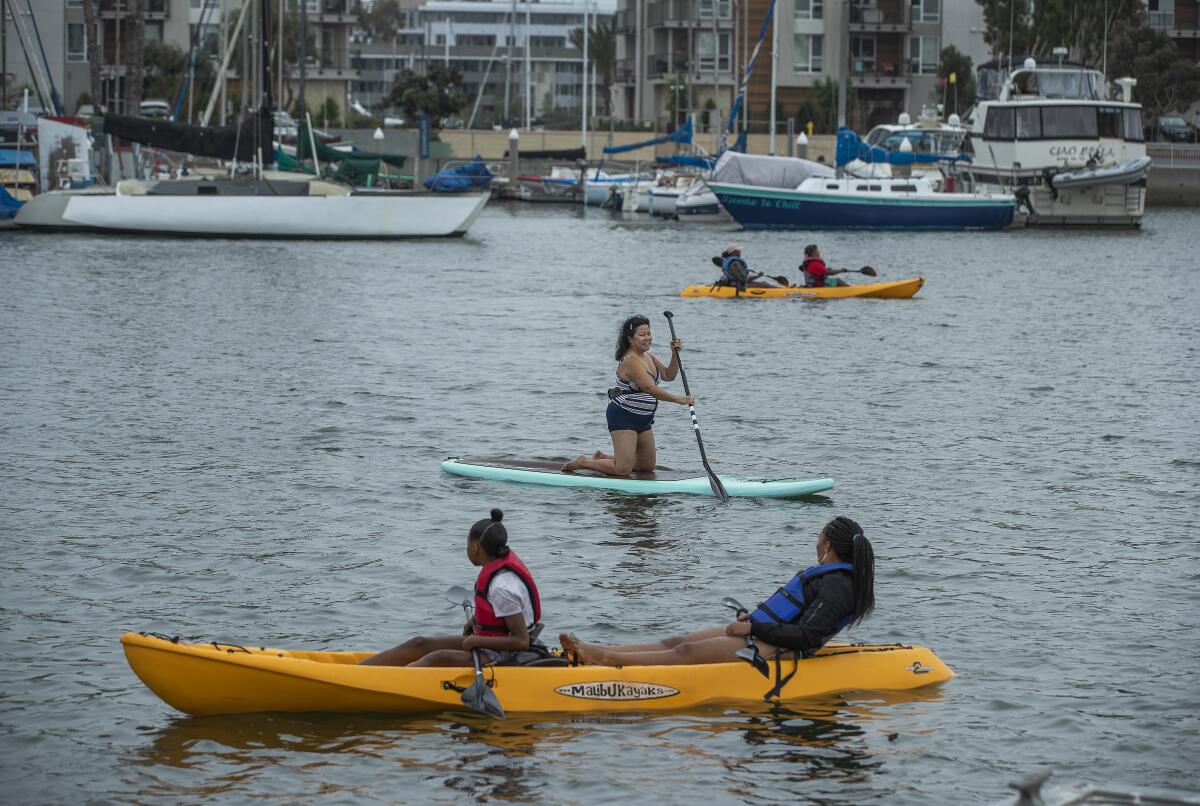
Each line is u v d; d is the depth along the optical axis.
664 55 102.12
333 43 106.88
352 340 27.66
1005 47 88.38
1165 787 8.54
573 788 8.43
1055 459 17.53
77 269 40.59
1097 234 60.75
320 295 35.62
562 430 19.27
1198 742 9.17
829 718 9.45
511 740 9.06
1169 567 13.06
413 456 17.45
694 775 8.61
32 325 28.84
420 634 11.13
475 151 95.62
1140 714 9.61
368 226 53.09
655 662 9.75
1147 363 25.41
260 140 50.97
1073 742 9.16
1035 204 63.97
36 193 54.97
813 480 15.69
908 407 20.98
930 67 98.62
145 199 50.81
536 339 28.17
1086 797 6.60
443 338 28.16
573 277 41.88
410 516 14.63
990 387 22.75
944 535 14.09
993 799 8.36
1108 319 31.91
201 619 11.40
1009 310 33.62
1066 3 85.56
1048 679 10.24
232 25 81.31
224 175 62.97
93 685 9.95
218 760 8.77
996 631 11.27
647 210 75.94
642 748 8.97
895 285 35.88
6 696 9.73
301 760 8.77
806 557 13.30
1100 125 63.62
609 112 123.06
